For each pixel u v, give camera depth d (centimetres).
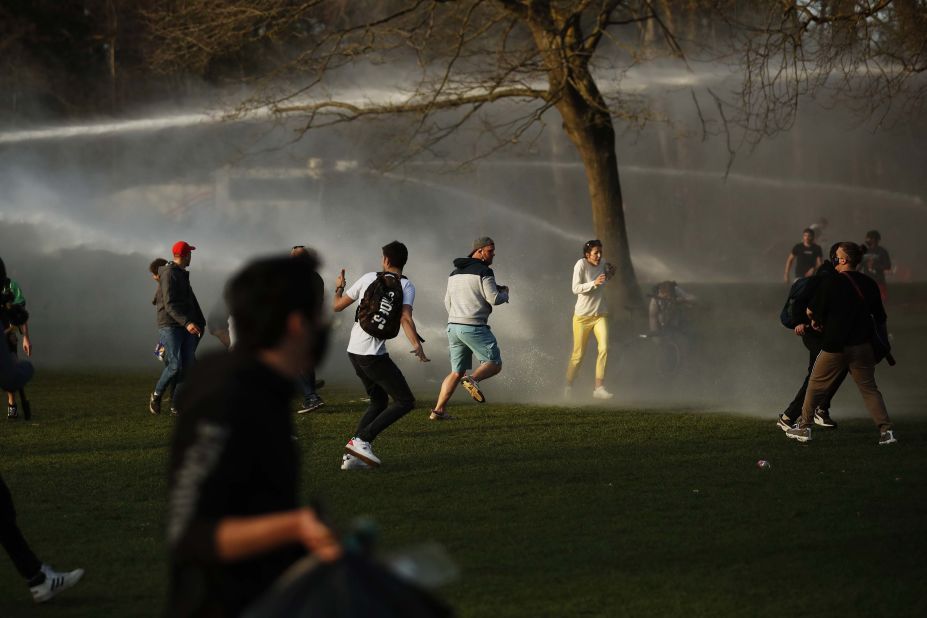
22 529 2606
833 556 2277
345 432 4069
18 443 3884
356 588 911
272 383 1033
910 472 3195
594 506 2762
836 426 4097
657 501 2819
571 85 7344
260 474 1008
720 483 3050
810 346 3922
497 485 3045
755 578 2123
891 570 2172
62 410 4772
